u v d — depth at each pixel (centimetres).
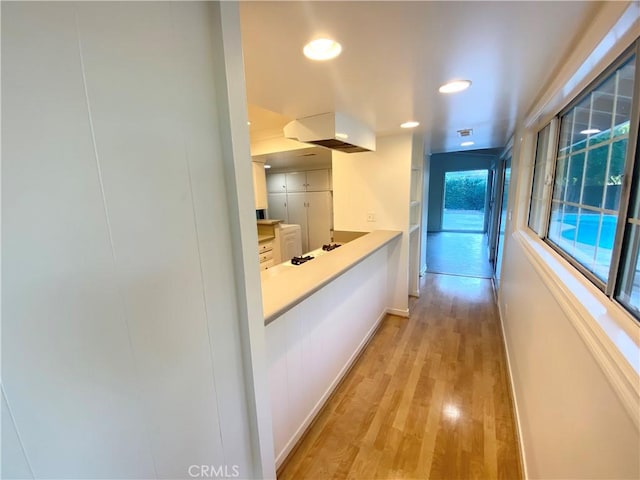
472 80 137
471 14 84
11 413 47
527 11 82
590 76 112
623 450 60
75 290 53
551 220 186
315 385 179
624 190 87
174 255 69
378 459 151
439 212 859
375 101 167
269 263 404
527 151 235
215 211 78
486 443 158
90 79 52
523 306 184
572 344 95
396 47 104
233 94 77
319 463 149
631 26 77
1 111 43
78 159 51
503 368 224
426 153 430
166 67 64
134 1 57
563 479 94
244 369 93
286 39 97
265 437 102
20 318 47
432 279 445
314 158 392
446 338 272
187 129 69
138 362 64
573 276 118
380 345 262
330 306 194
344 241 332
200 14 70
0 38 42
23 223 46
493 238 522
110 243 57
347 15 83
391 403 189
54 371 51
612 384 65
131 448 65
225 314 84
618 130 100
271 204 593
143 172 61
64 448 54
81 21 50
